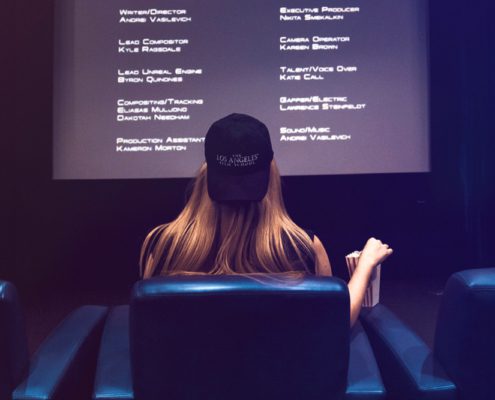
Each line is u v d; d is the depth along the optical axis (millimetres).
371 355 1580
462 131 4090
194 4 3916
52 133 3961
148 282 1206
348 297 1216
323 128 3969
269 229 1468
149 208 4168
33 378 1410
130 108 3922
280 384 1281
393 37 3969
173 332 1216
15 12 3916
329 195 4250
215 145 1473
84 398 1665
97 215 4152
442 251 4262
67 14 3893
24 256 4105
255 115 3947
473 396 1398
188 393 1280
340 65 3957
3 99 3953
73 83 3904
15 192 4023
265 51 3932
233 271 1452
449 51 4059
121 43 3912
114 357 1562
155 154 3945
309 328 1231
